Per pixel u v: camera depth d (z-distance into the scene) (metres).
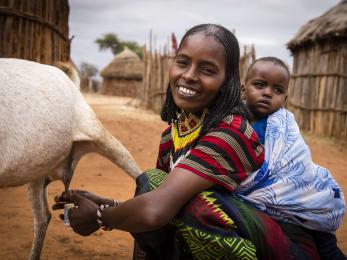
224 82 2.08
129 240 4.26
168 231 2.21
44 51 6.77
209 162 1.98
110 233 4.39
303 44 13.18
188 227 2.00
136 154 8.52
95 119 3.53
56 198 2.54
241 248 1.95
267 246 2.06
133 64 37.12
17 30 6.33
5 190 5.51
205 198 2.02
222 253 1.98
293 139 2.29
